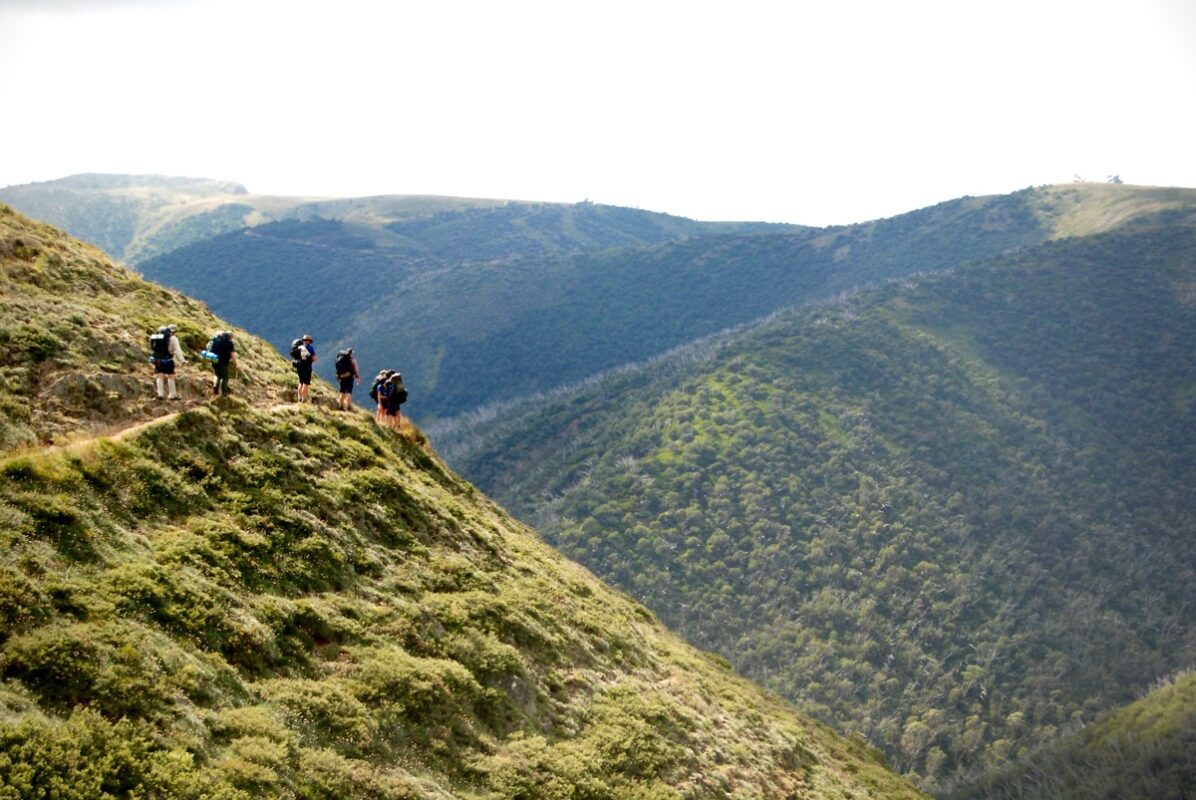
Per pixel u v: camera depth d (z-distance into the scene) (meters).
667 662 26.75
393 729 13.52
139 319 23.08
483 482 172.75
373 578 17.58
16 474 13.16
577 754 16.44
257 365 25.12
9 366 17.72
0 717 8.88
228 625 12.97
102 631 10.87
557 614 22.05
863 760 33.53
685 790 17.44
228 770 10.14
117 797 8.87
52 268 23.94
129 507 14.41
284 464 18.81
